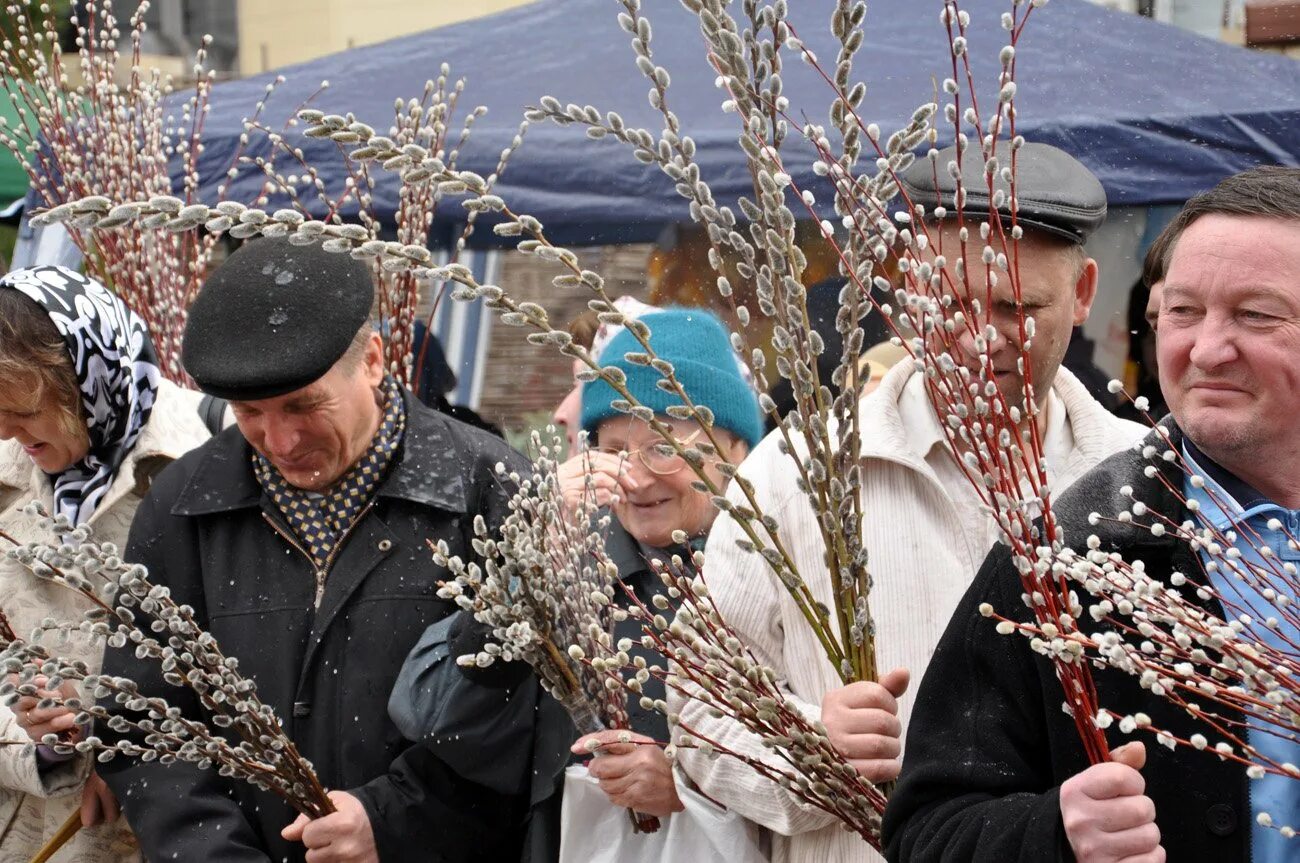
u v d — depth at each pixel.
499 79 4.97
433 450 2.60
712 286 5.11
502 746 2.49
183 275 3.64
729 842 2.40
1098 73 4.62
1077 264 2.26
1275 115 4.41
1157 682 1.48
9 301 2.63
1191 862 1.65
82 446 2.73
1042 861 1.54
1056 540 1.69
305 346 2.38
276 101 4.81
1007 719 1.75
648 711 2.49
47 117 3.61
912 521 2.30
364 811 2.44
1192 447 1.76
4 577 2.72
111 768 2.56
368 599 2.52
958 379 1.79
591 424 2.80
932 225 2.23
